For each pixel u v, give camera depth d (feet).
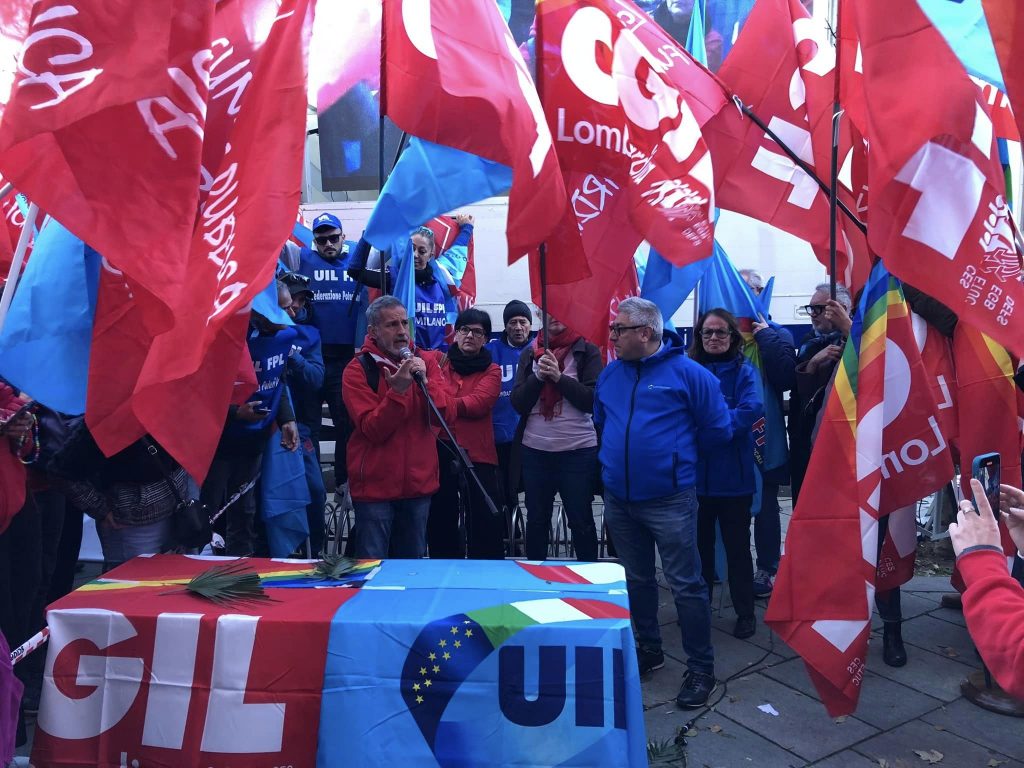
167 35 6.80
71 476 9.39
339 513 17.04
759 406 13.53
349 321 17.62
